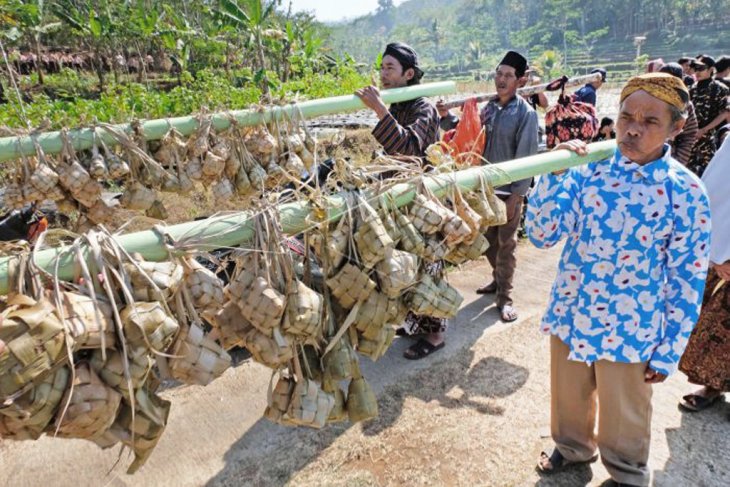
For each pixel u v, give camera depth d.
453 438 2.57
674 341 1.84
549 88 4.21
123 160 2.84
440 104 4.11
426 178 1.66
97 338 1.00
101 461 2.46
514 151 3.59
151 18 18.53
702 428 2.59
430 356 3.30
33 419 0.94
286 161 3.08
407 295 1.61
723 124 5.85
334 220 1.45
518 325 3.67
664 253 1.85
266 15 16.64
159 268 1.13
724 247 2.37
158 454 2.51
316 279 1.55
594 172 1.92
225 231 1.26
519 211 3.59
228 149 3.00
